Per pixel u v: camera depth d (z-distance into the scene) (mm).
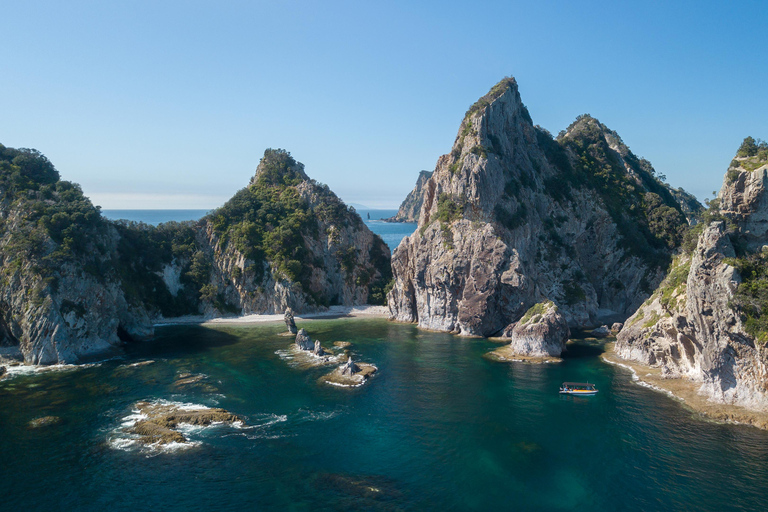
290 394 74875
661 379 79875
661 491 47000
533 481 49188
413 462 53250
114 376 84562
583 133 166375
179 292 148750
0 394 75188
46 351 92500
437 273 123938
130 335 114500
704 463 52000
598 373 84562
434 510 44406
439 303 125938
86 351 99688
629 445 56375
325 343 110062
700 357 72438
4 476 50438
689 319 70938
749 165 69250
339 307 158750
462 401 71312
